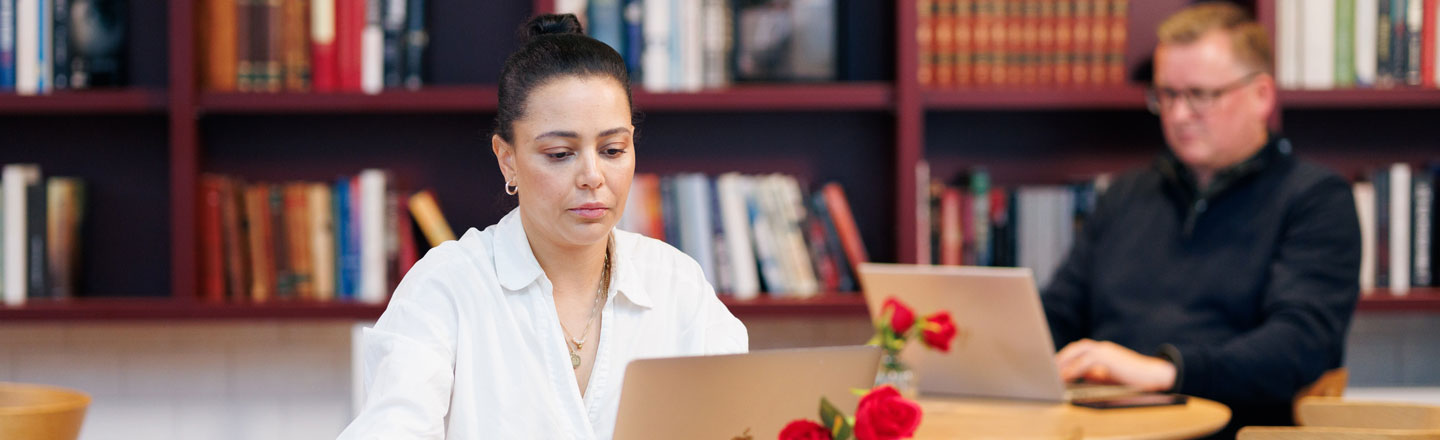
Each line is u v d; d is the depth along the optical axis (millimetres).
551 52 1645
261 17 3516
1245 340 3000
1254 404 3055
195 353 3861
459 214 3838
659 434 1518
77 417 2459
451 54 3785
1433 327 4000
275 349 3873
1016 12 3582
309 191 3557
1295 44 3580
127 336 3840
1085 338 3555
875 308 3016
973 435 2365
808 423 1542
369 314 3488
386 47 3539
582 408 1689
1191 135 3270
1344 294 3166
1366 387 3998
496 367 1684
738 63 3598
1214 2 3811
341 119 3820
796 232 3615
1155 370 2867
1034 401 2803
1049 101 3559
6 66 3500
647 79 3537
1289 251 3207
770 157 3865
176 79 3449
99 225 3768
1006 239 3654
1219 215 3312
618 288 1744
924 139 3883
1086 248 3551
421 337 1661
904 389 2791
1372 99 3539
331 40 3521
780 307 3504
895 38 3668
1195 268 3309
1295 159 3332
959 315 2818
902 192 3539
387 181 3594
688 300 1805
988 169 3885
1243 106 3250
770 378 1559
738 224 3596
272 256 3553
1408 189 3656
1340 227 3207
